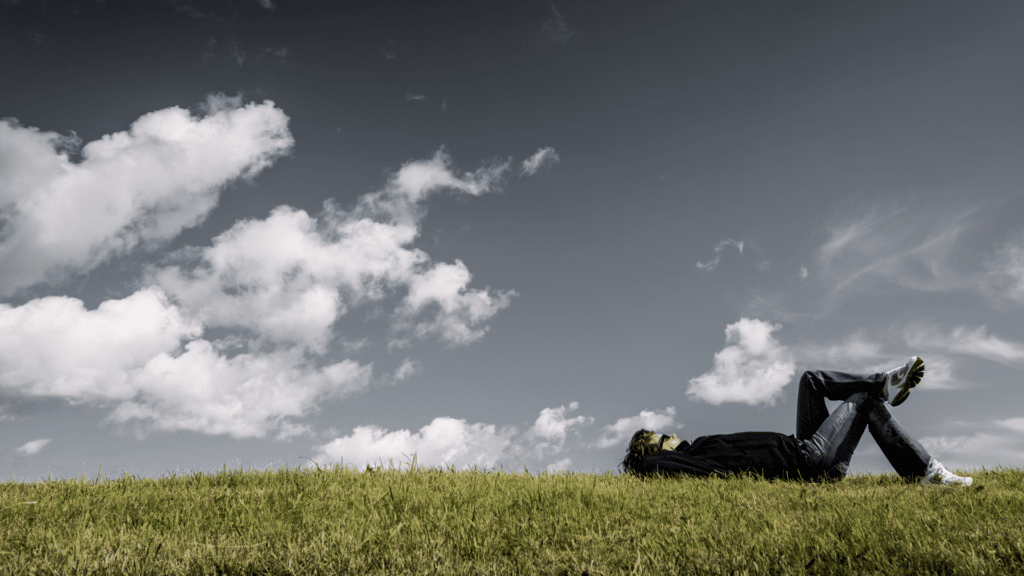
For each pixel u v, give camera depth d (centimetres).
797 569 245
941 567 241
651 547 280
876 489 458
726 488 473
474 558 270
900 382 512
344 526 328
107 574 244
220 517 363
